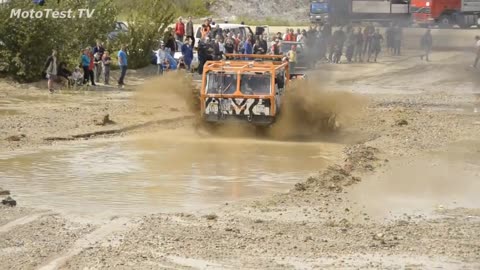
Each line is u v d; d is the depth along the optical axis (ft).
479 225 81.30
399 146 128.16
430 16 355.56
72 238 75.00
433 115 162.61
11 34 192.24
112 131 136.77
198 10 389.80
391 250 72.08
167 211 86.79
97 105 165.68
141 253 70.08
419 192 96.68
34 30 191.93
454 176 106.11
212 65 138.82
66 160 113.91
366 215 84.99
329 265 67.72
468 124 151.43
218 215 84.58
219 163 114.11
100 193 94.89
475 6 359.87
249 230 78.18
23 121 142.31
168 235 75.87
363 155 118.21
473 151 124.16
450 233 77.82
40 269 65.82
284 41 235.40
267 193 96.32
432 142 132.05
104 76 199.62
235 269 66.49
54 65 184.03
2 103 166.30
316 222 81.56
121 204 89.76
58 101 171.32
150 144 127.65
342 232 77.71
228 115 136.36
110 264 66.80
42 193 94.58
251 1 406.21
